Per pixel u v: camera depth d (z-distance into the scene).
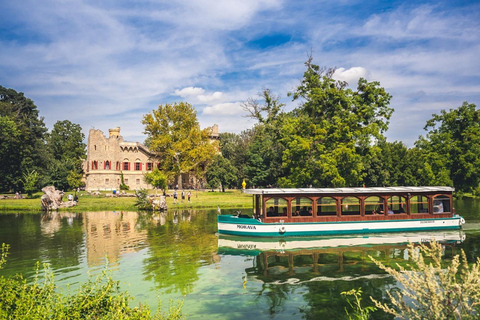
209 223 30.64
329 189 25.30
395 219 25.53
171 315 8.62
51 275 8.33
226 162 74.38
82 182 80.25
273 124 48.84
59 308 6.98
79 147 93.81
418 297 6.42
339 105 42.09
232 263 16.84
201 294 12.46
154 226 28.94
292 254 18.77
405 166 61.09
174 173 69.50
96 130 79.12
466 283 5.68
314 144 42.09
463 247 20.41
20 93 93.62
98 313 7.23
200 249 20.09
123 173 80.56
